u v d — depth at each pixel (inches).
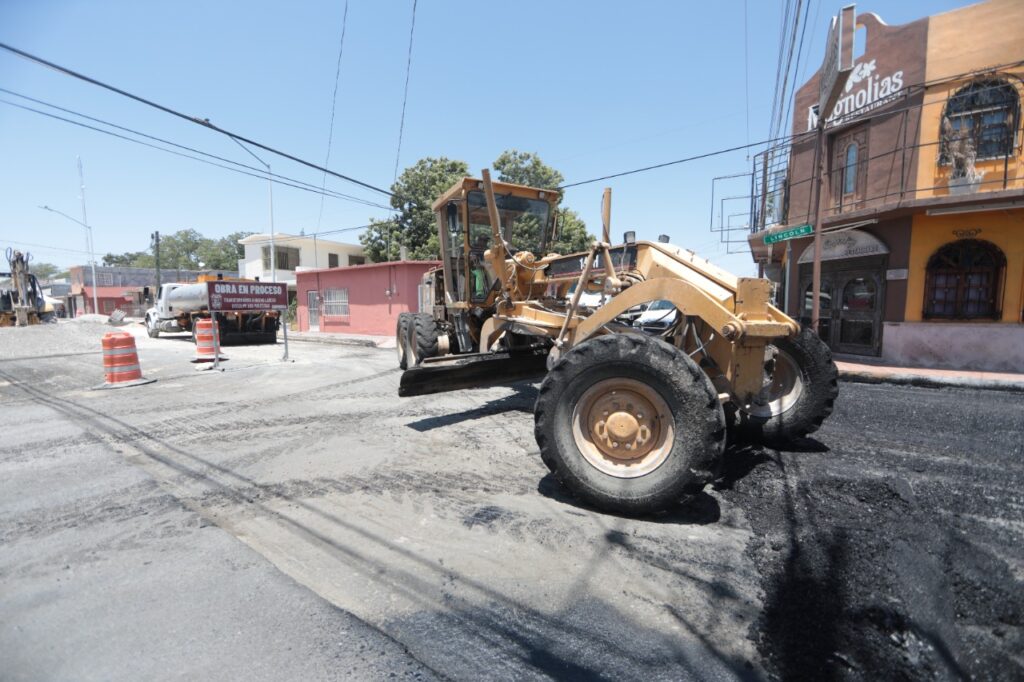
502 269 211.6
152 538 117.8
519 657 76.5
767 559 101.4
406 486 147.3
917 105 403.2
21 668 76.3
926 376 337.1
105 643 81.7
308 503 136.4
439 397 278.7
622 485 119.8
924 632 79.6
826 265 480.4
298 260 1348.4
